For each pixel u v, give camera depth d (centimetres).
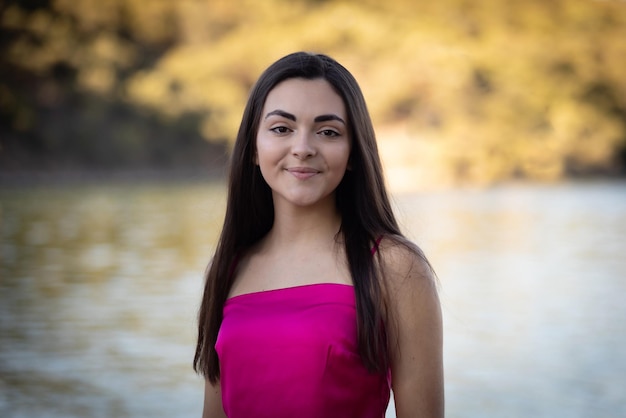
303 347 234
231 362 243
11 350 1301
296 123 246
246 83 6594
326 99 246
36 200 4166
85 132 5616
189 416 1000
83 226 3184
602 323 1596
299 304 241
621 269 2348
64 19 6391
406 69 6328
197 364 273
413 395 241
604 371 1234
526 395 1112
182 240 2877
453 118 6288
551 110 6788
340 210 256
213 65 6481
